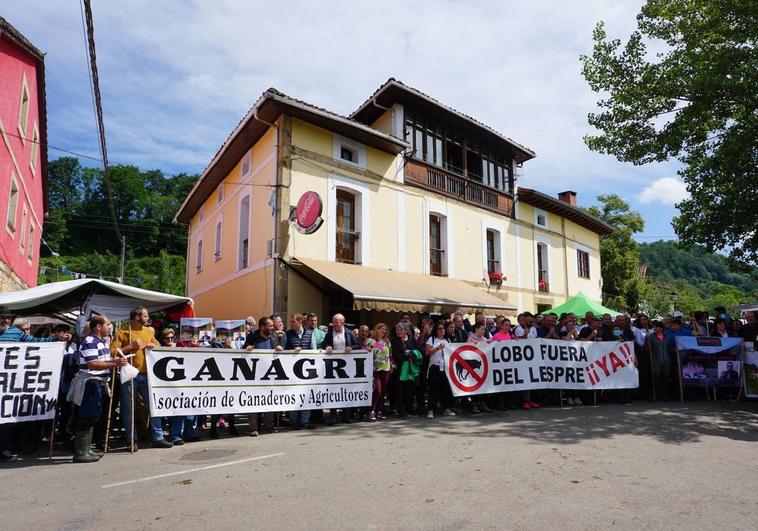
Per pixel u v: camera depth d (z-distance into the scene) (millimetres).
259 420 7898
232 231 16062
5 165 12328
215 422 7164
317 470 5133
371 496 4281
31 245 19391
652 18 11992
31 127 15484
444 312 13273
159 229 70688
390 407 9188
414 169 15562
